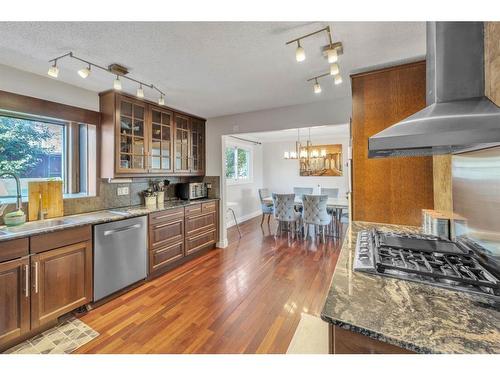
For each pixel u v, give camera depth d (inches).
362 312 28.4
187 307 85.9
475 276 34.8
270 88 102.4
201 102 121.6
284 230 200.2
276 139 265.1
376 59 76.5
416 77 71.5
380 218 75.9
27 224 78.2
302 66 81.7
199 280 107.7
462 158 52.6
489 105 35.5
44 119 94.1
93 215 95.6
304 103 123.6
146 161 116.4
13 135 88.1
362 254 45.4
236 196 233.1
